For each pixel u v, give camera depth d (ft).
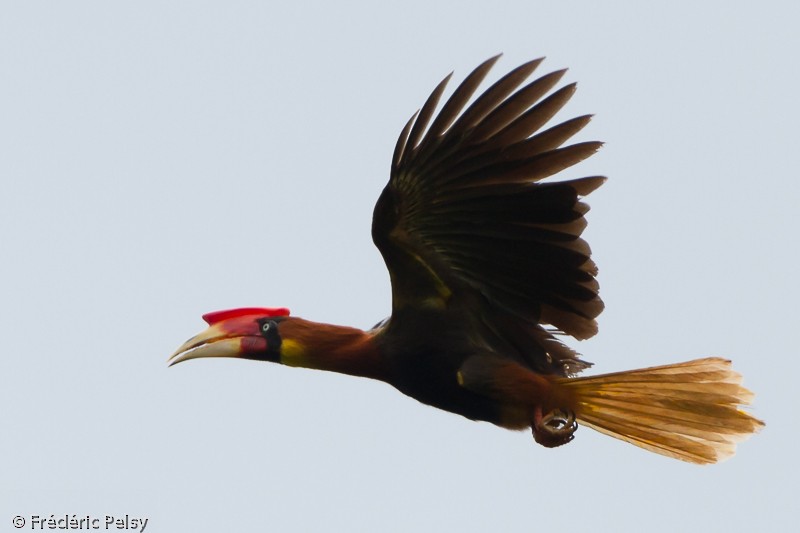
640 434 43.80
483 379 42.86
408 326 43.60
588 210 41.45
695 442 43.57
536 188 41.29
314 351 44.70
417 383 43.91
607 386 42.91
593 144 40.98
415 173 41.22
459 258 42.70
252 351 45.14
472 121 40.83
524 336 44.04
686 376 42.57
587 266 42.39
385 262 42.86
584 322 43.24
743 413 42.80
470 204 41.83
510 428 43.91
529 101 40.73
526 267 42.73
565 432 42.91
